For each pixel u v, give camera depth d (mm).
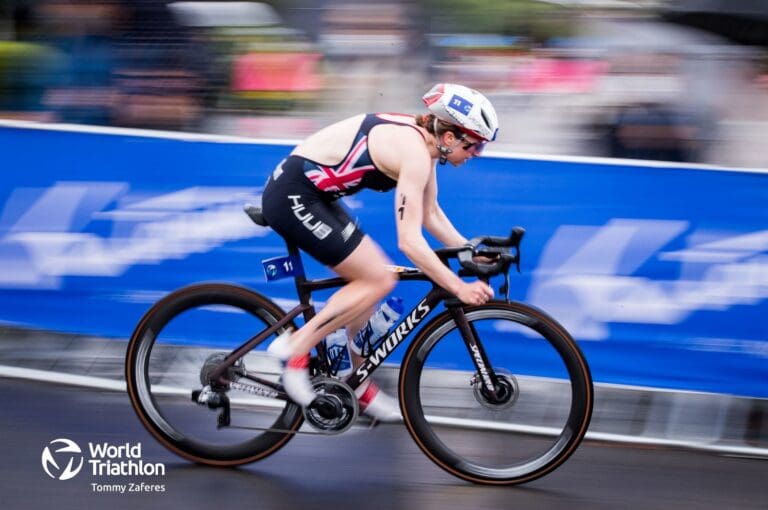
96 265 9227
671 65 8289
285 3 8641
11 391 8445
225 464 7223
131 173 9062
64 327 9328
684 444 7914
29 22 8961
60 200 9188
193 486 6898
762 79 8172
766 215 8320
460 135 6656
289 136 8828
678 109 8328
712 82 8258
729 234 8406
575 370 7004
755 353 8477
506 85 8531
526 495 6973
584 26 8359
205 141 8930
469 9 8438
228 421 7199
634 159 8477
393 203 8883
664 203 8453
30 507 6488
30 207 9234
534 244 8703
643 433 8117
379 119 6785
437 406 7766
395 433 8000
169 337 7801
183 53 8836
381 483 7078
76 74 9008
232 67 8797
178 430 7250
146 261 9148
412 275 7051
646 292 8570
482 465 7172
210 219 9031
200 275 9109
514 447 7438
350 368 7215
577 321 8719
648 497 6977
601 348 8703
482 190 8719
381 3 8516
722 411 8484
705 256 8453
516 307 7043
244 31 8719
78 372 8812
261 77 8758
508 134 8617
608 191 8523
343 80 8688
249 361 7348
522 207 8688
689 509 6797
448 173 8742
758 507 6867
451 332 7668
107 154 9070
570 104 8469
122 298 9219
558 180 8586
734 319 8477
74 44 8953
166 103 8930
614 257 8586
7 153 9180
